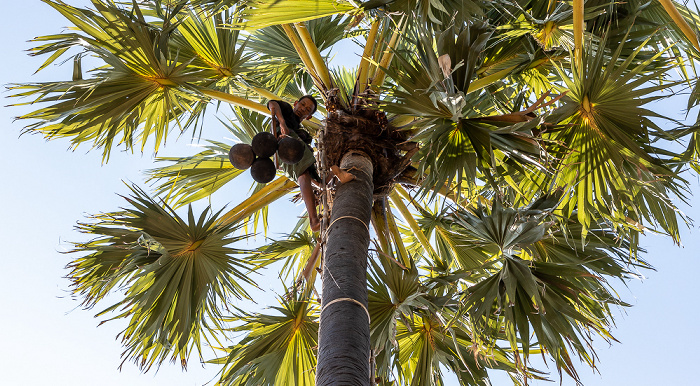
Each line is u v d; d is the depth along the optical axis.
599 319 5.84
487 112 7.16
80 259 5.68
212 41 6.31
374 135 5.38
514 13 6.37
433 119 4.97
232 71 6.47
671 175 5.13
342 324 3.71
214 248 5.99
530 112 4.96
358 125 5.34
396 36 6.29
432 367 6.33
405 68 4.98
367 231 4.47
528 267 5.53
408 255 6.35
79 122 5.67
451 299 5.78
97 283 5.76
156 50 5.43
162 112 6.11
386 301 5.89
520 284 5.60
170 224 5.80
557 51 6.40
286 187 6.47
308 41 6.20
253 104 6.15
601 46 4.82
